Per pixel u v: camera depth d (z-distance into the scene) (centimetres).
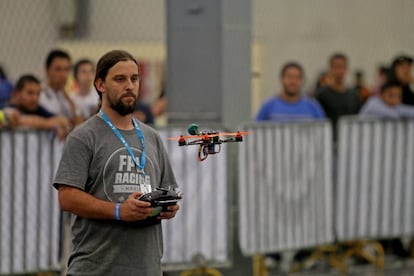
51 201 1423
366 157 1709
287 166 1603
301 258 1778
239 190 1552
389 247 1853
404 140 1742
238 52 1524
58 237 1426
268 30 2609
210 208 1498
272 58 2611
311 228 1650
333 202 1678
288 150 1602
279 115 1733
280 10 2620
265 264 1664
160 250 939
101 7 2255
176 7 1518
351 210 1702
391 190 1739
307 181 1633
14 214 1405
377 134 1716
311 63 2659
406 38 2781
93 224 908
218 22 1509
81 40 2236
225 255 1516
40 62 2155
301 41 2644
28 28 2144
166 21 1525
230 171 1505
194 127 922
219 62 1512
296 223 1627
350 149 1692
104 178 906
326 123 1652
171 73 1529
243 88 1534
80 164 903
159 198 891
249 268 1584
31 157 1412
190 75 1522
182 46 1521
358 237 1714
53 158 1424
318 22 2669
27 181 1412
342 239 1695
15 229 1408
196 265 1495
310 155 1633
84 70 1656
